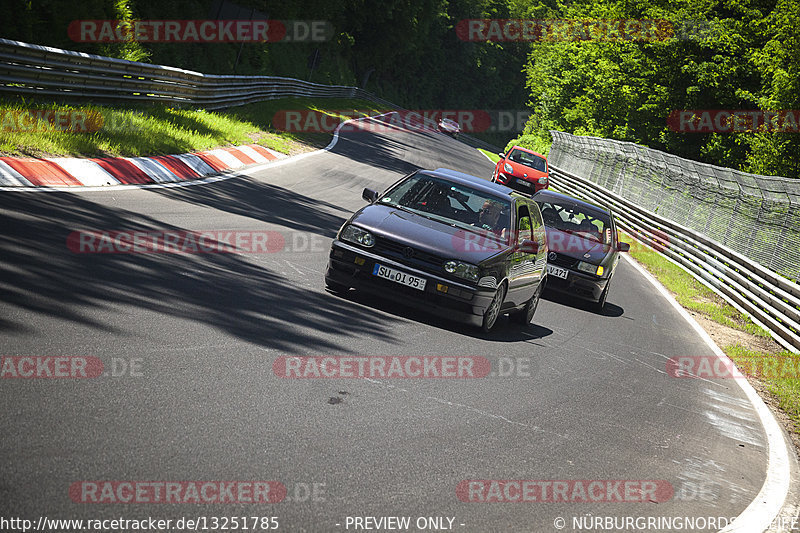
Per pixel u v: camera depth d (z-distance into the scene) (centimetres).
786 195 2764
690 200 3550
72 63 2144
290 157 3120
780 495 801
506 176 4134
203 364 757
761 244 2809
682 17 5950
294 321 987
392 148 4944
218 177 2170
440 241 1174
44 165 1534
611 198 4116
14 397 589
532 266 1352
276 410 690
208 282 1073
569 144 6222
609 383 1105
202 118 2995
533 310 1452
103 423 581
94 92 2367
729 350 1642
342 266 1170
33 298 809
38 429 547
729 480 812
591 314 1712
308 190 2420
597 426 884
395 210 1251
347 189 2667
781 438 1045
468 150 7644
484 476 660
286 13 7662
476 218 1276
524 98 18312
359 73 12900
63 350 702
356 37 12344
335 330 1000
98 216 1312
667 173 3959
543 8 16988
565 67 8975
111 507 470
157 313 873
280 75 7656
